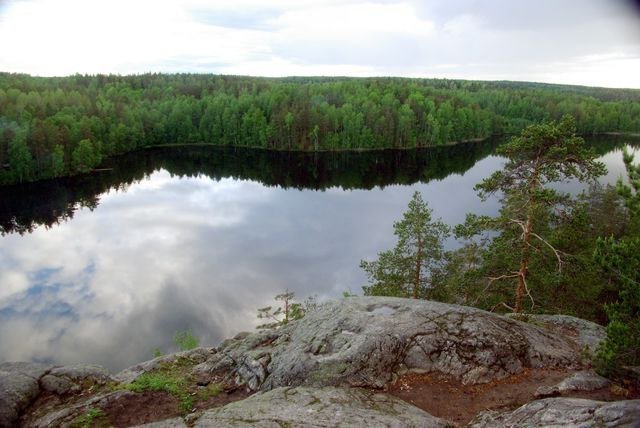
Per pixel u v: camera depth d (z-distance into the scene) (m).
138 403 9.75
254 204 60.00
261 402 8.92
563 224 14.98
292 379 10.16
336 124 107.88
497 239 16.36
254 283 33.69
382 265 21.05
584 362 11.05
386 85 153.25
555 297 19.28
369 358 10.32
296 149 107.81
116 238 45.75
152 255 40.41
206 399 10.12
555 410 7.80
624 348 9.07
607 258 9.30
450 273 20.09
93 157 79.88
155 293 32.19
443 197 59.59
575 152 14.21
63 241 44.81
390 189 67.12
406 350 10.74
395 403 9.17
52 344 25.47
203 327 27.30
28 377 10.29
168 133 116.31
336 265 37.25
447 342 10.92
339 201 60.72
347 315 12.08
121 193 66.38
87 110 101.19
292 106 113.38
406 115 112.00
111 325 27.66
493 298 18.64
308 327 12.15
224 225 50.03
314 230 47.31
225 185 72.81
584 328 13.62
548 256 15.51
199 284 33.69
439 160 92.50
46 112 93.12
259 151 106.69
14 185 68.19
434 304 12.51
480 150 104.94
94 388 10.45
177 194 66.38
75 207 58.25
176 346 25.23
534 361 10.85
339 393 9.30
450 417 9.19
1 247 43.06
